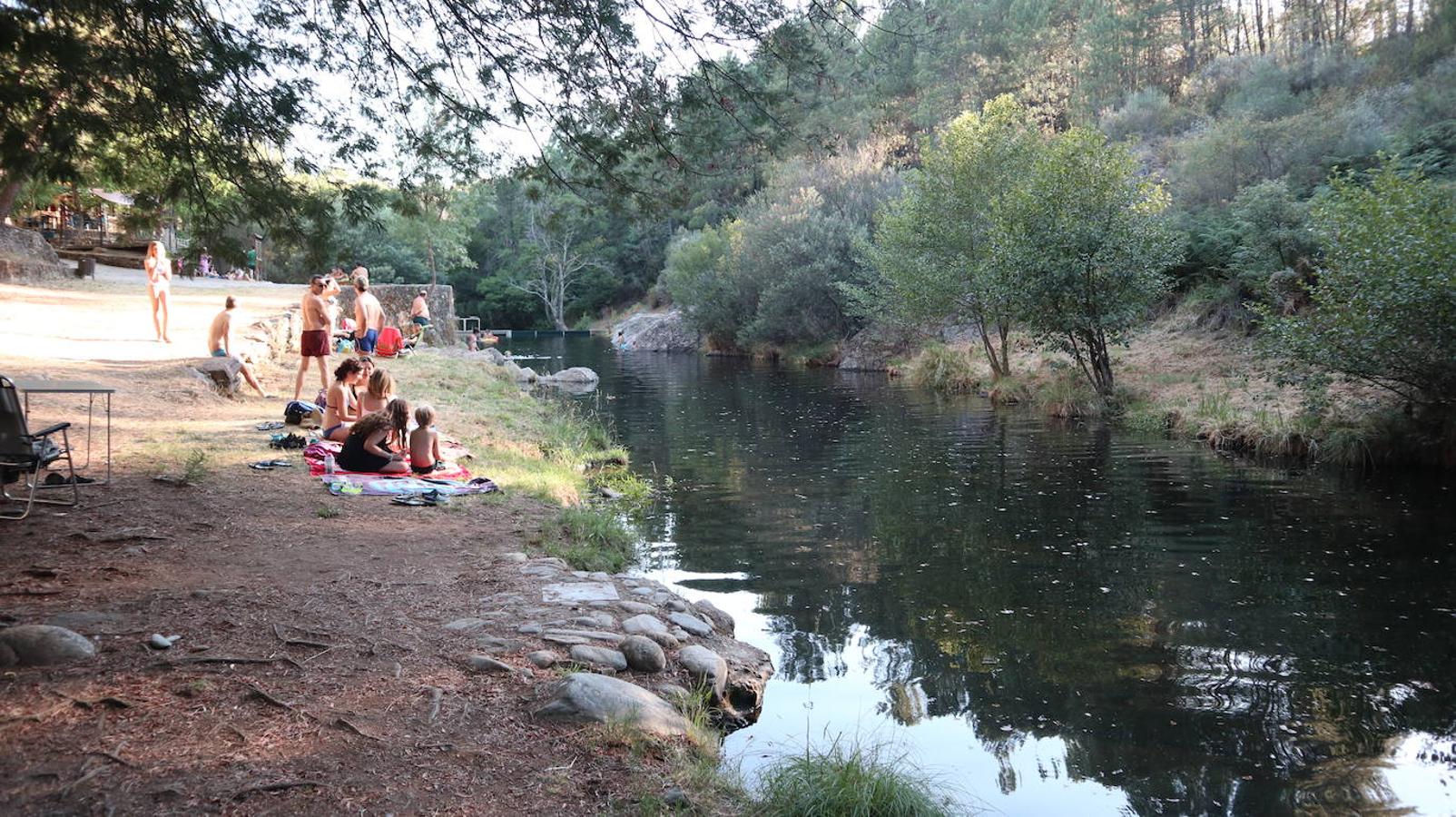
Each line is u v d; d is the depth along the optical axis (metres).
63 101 6.56
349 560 6.64
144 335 17.30
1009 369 28.02
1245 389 18.84
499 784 3.61
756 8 7.17
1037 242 20.62
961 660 6.58
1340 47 40.97
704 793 3.82
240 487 8.67
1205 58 53.31
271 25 7.30
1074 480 13.59
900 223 28.41
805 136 8.20
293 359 19.27
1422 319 12.95
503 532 8.10
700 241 54.81
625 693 4.47
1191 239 25.98
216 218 7.86
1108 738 5.34
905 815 3.86
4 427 6.64
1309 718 5.59
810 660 6.54
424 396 17.34
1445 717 5.61
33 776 3.29
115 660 4.39
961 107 49.75
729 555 9.52
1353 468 13.95
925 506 11.99
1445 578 8.44
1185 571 8.83
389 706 4.20
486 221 85.69
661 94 7.72
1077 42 53.72
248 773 3.45
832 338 41.56
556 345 60.78
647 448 17.23
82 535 6.52
